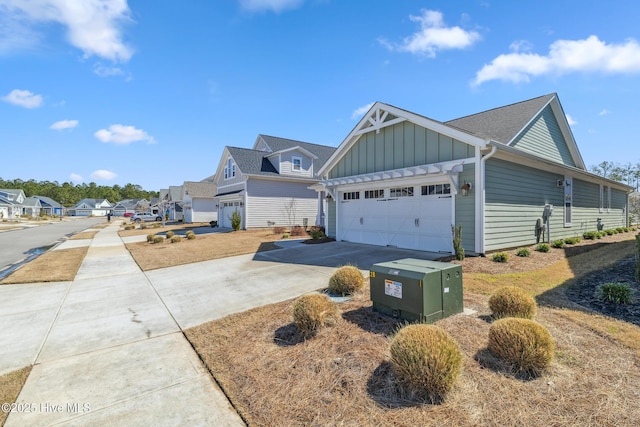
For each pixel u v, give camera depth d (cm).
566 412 218
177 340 393
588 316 387
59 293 632
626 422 207
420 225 978
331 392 256
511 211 927
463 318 385
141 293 624
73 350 367
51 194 8662
